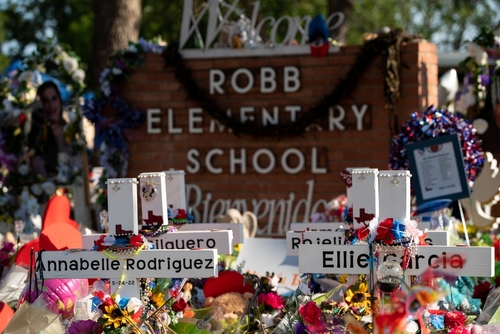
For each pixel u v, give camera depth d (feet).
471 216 38.50
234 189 48.93
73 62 52.54
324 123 47.42
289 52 47.98
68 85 52.70
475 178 38.55
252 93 48.55
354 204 23.12
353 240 24.18
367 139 46.75
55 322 21.71
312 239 26.43
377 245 22.09
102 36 72.90
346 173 28.09
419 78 45.83
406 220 22.27
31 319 21.65
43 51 52.75
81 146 52.80
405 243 21.98
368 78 46.60
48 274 23.26
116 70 49.73
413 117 36.60
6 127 52.95
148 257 22.89
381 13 148.97
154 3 139.03
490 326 22.58
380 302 20.71
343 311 22.15
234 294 28.07
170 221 28.07
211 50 49.16
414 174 34.47
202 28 117.60
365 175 23.00
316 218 38.88
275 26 48.55
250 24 49.39
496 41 44.86
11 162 52.90
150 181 25.30
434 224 32.45
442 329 22.34
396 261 22.13
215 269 22.67
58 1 152.25
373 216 22.93
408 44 45.98
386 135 46.39
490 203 38.04
